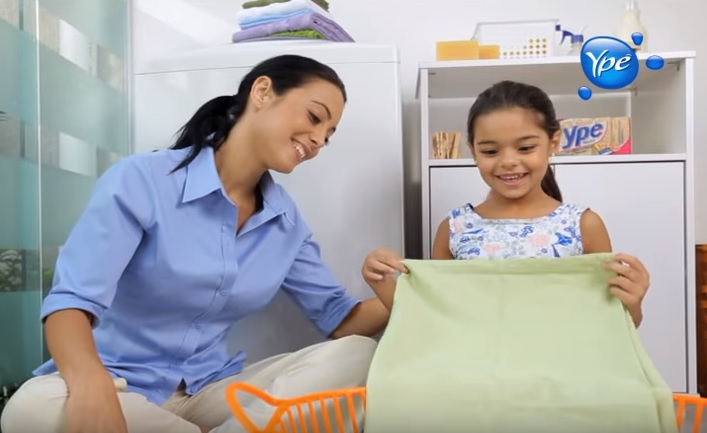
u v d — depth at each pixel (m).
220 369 1.29
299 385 1.12
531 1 2.11
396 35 2.13
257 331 1.58
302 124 1.20
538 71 1.84
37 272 1.44
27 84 1.42
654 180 1.71
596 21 2.09
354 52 1.61
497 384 0.94
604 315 1.04
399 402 0.94
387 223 1.59
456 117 2.13
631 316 1.10
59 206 1.59
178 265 1.17
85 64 1.75
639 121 2.04
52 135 1.55
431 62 1.76
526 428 0.92
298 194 1.61
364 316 1.38
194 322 1.24
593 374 0.97
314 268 1.43
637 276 1.05
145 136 1.69
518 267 1.11
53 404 0.94
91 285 1.05
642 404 0.90
